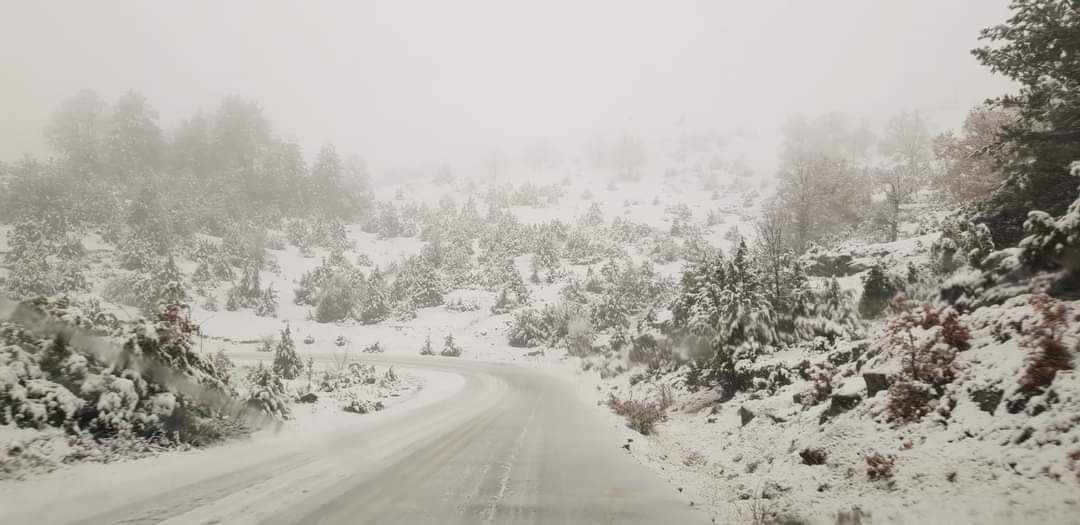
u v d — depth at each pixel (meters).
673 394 13.65
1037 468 3.69
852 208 34.06
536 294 39.94
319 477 5.96
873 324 11.55
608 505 5.05
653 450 8.21
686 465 7.15
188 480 5.67
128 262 37.31
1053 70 10.04
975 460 4.19
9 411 5.82
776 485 5.39
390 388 17.59
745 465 6.66
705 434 9.11
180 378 7.83
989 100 11.27
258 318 36.50
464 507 4.87
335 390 16.02
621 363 21.00
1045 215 6.25
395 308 39.78
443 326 36.75
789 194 35.44
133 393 6.80
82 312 7.22
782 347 11.98
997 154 10.97
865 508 4.29
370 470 6.36
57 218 39.62
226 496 5.09
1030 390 4.46
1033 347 4.73
